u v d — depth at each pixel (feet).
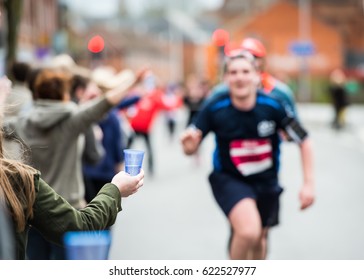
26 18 253.03
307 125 234.79
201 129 36.37
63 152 32.17
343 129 201.36
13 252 15.96
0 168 16.97
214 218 64.23
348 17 556.51
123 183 19.62
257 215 34.68
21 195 17.29
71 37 359.66
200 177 97.25
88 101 40.91
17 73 42.14
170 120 156.35
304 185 37.47
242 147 36.04
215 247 51.37
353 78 453.99
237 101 35.78
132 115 95.45
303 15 459.73
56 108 31.91
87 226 18.45
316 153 133.80
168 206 71.20
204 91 115.65
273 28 504.02
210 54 194.70
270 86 41.93
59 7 344.28
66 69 39.93
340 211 67.15
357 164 113.19
